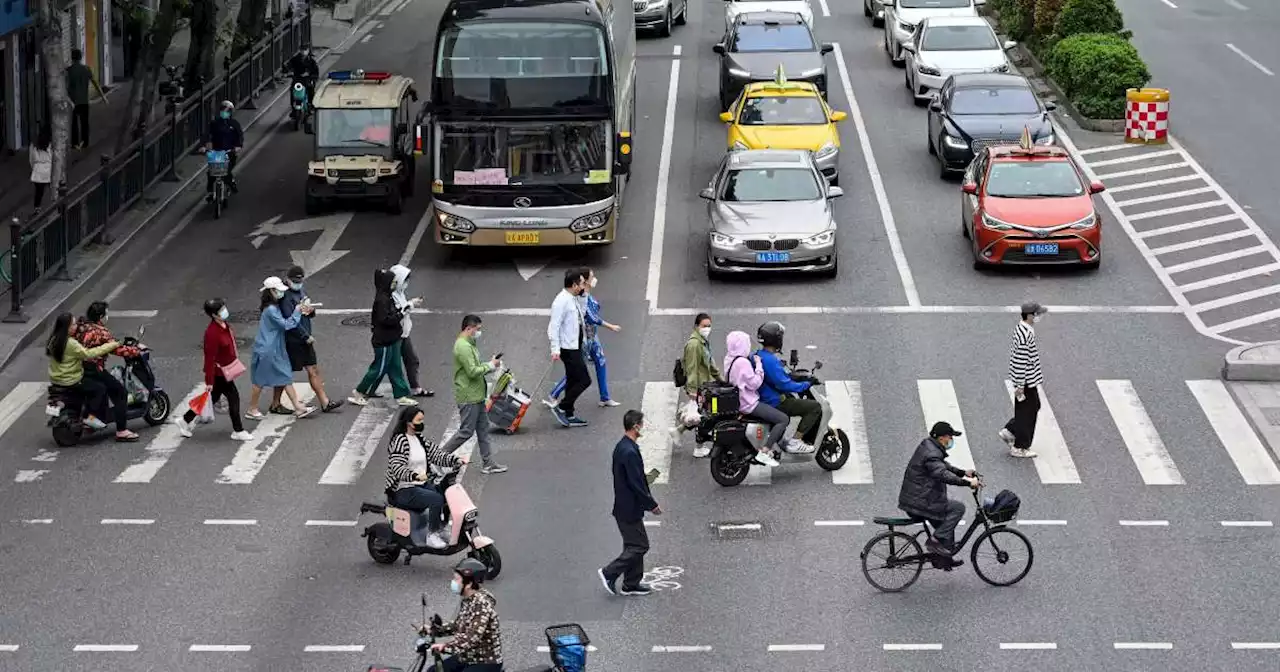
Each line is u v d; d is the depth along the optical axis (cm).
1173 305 3419
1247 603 2162
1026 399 2631
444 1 6962
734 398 2566
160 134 4278
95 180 3772
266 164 4631
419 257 3825
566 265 3747
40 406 2941
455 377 2584
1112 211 4088
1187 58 5647
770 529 2408
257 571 2283
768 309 3419
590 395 2969
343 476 2620
